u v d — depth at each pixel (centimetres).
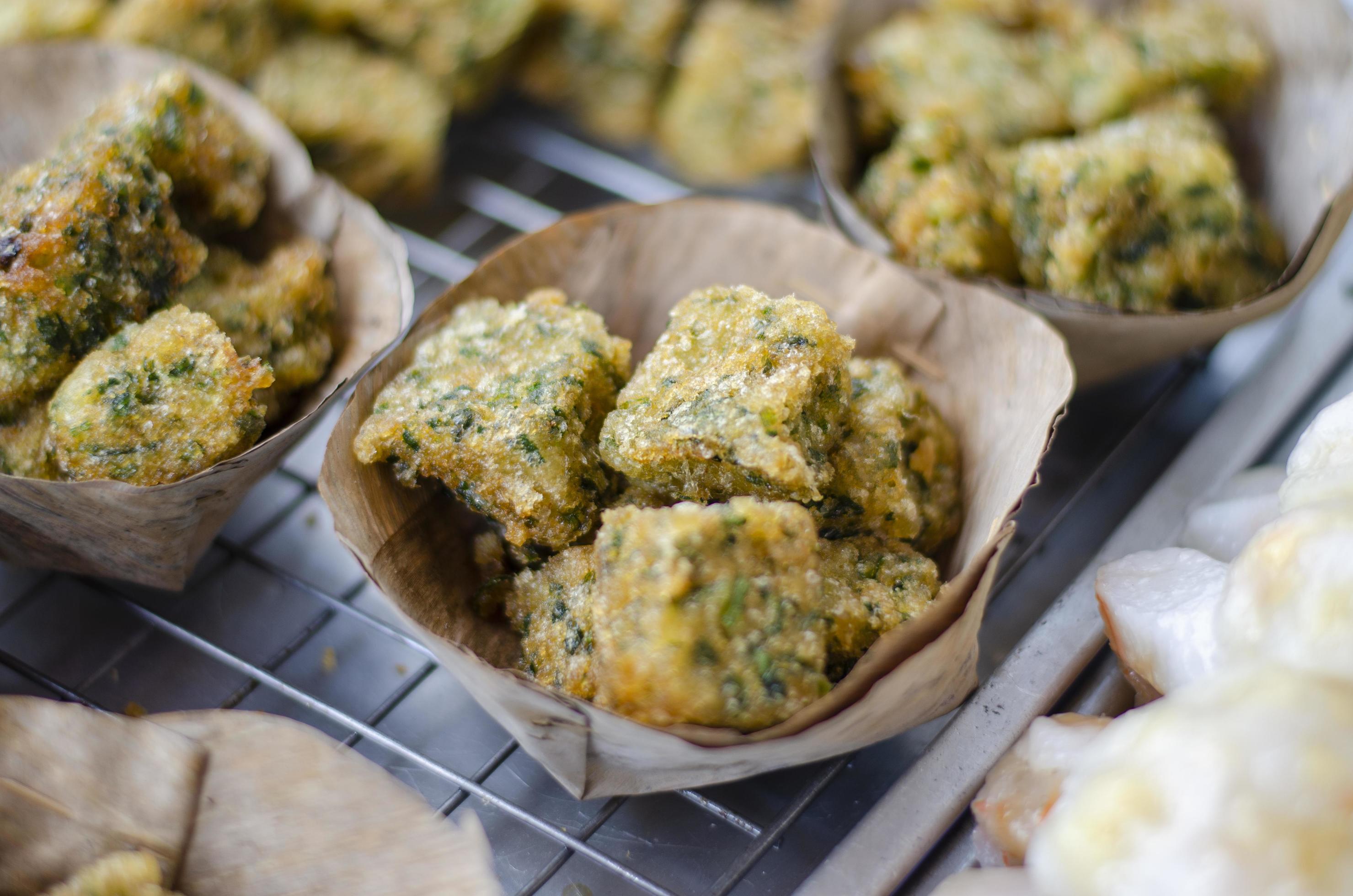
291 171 45
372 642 43
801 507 38
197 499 40
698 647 36
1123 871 33
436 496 41
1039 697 40
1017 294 43
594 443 41
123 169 41
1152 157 44
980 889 36
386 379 41
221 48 49
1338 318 47
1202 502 43
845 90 49
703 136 54
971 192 45
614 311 44
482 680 37
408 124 50
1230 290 45
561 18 55
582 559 39
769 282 44
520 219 53
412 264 51
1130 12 50
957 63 48
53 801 37
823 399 39
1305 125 46
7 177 43
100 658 42
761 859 40
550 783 40
